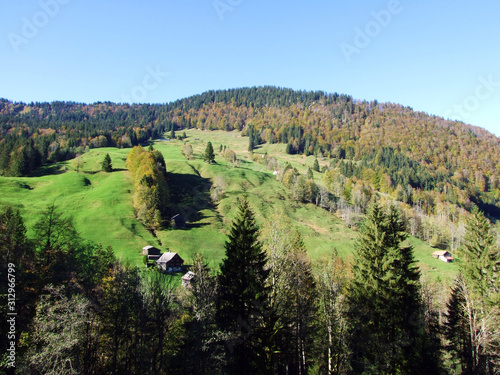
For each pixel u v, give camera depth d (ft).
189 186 506.89
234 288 92.84
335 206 490.08
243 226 97.35
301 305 106.22
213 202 459.73
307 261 132.36
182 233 345.51
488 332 115.65
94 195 400.06
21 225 139.13
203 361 90.27
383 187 646.74
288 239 107.14
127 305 104.01
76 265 141.18
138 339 109.60
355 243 132.26
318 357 111.75
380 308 109.19
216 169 592.19
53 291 97.55
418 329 110.11
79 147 620.49
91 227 315.58
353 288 119.85
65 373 81.30
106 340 108.88
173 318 114.52
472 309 127.85
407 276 115.85
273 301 95.30
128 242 298.15
